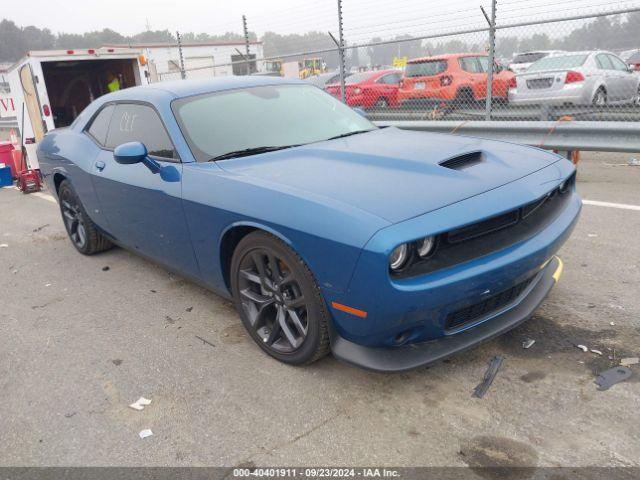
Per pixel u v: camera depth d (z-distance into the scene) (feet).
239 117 11.87
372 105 43.62
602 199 18.69
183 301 13.12
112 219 14.08
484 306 8.69
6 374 10.46
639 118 24.80
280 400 8.89
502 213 8.19
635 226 15.69
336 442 7.83
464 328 8.54
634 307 10.96
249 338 11.01
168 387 9.53
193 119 11.59
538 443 7.47
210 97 12.30
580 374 8.88
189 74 68.64
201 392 9.30
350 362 8.43
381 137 11.79
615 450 7.23
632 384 8.52
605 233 15.29
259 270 9.54
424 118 32.40
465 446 7.53
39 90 31.09
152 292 13.83
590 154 27.58
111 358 10.71
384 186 8.56
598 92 31.76
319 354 9.21
